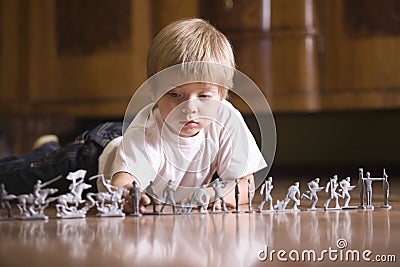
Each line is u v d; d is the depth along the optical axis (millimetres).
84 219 1171
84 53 3082
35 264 767
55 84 3125
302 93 2836
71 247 875
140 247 874
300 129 3504
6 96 3182
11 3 3152
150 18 2994
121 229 1042
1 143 3004
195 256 813
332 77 2854
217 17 2850
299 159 3508
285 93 2844
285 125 3518
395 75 2820
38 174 1677
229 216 1196
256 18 2811
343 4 2832
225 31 2834
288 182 2457
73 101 3111
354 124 3436
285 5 2809
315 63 2844
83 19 3070
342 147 3459
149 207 1334
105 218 1182
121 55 3035
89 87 3084
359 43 2832
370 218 1152
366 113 3414
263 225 1072
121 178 1302
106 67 3055
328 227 1047
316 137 3486
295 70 2828
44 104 3148
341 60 2846
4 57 3170
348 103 2852
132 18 3008
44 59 3135
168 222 1118
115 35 3037
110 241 924
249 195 1258
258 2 2805
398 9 2805
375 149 3422
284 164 3529
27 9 3139
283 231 1009
